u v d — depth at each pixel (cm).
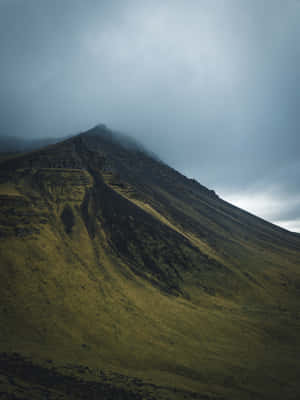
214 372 5056
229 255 15050
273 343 7038
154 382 4216
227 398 4162
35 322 5575
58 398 3028
